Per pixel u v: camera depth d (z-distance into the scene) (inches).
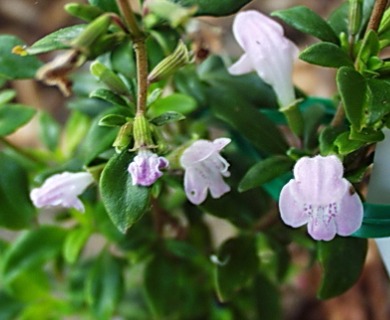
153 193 6.3
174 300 7.9
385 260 6.4
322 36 5.8
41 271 8.9
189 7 5.6
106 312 7.9
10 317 8.9
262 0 13.1
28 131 12.6
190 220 7.9
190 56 5.6
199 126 7.3
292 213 5.2
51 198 5.9
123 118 5.6
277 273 8.0
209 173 5.7
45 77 5.1
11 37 6.4
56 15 13.6
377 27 5.5
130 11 5.3
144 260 7.9
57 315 9.1
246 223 7.1
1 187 6.9
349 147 5.4
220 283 6.9
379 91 5.1
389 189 5.8
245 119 6.6
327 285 6.3
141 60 5.4
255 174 5.9
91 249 11.5
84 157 6.5
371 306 10.9
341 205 5.2
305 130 6.4
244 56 6.2
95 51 5.2
